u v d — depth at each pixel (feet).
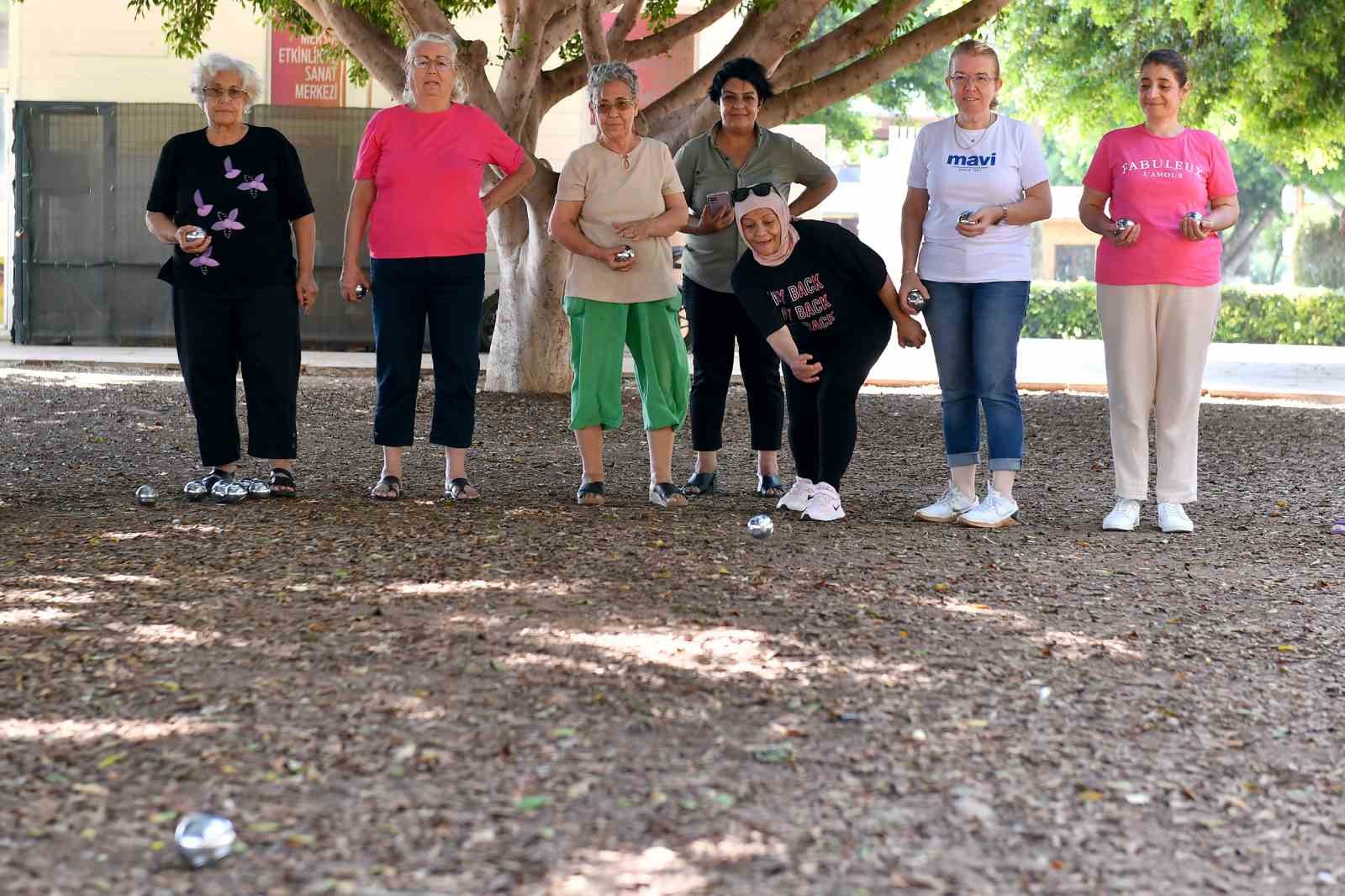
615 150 22.67
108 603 16.33
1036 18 80.38
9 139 64.23
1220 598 17.78
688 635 15.26
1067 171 143.33
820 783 11.40
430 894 9.41
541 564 18.54
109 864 9.80
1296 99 71.82
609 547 19.65
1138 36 77.00
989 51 21.52
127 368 52.60
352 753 11.76
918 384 51.42
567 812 10.69
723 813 10.76
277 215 23.44
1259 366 65.36
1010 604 17.01
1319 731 13.15
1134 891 9.82
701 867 9.86
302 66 62.54
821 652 14.75
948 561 19.31
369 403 41.45
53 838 10.18
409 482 26.16
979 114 21.62
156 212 23.45
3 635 15.01
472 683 13.55
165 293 62.54
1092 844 10.53
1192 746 12.60
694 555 19.20
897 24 39.04
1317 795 11.66
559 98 41.24
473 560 18.76
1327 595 18.16
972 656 14.84
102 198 62.28
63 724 12.39
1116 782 11.71
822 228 21.45
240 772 11.35
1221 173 21.81
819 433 22.56
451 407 23.75
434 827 10.39
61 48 62.85
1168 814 11.12
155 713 12.68
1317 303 96.73
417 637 15.01
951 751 12.19
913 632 15.62
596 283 22.80
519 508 23.09
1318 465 31.53
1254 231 150.61
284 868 9.75
